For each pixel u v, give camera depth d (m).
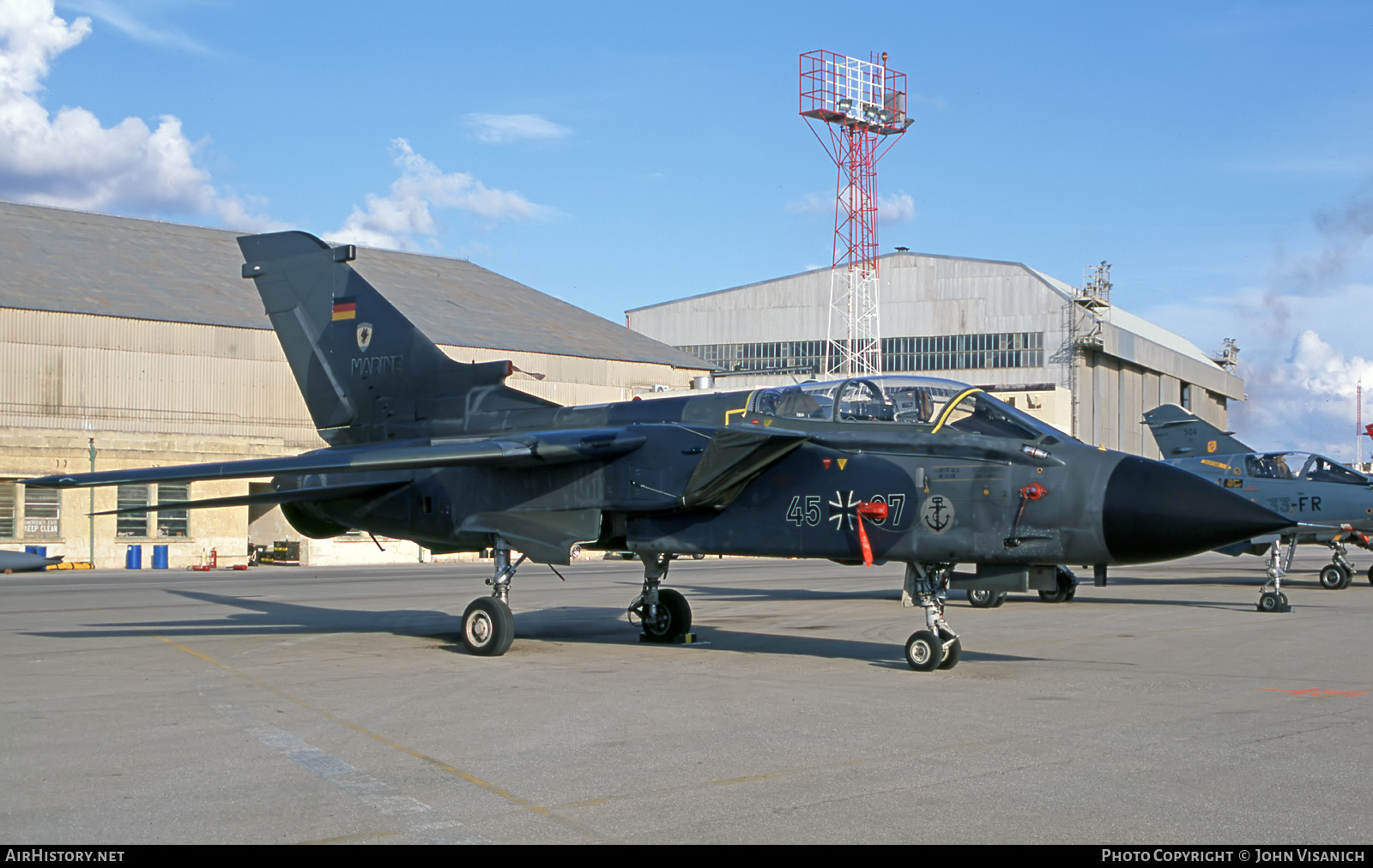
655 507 13.04
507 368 15.31
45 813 6.14
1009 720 8.88
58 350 44.91
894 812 6.13
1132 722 8.77
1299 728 8.52
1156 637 15.43
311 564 45.47
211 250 58.59
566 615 18.98
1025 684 10.78
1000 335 69.38
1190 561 45.50
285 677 11.40
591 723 8.76
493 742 8.04
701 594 25.03
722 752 7.67
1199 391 92.25
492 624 13.05
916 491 11.77
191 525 42.84
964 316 70.44
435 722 8.81
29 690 10.49
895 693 10.23
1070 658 13.02
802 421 12.90
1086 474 10.98
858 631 16.20
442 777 6.97
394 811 6.20
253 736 8.28
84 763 7.36
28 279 47.50
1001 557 11.30
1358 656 13.22
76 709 9.44
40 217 56.31
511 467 13.88
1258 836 5.69
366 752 7.70
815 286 75.00
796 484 12.62
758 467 12.69
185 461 42.62
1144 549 10.74
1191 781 6.84
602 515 13.88
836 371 66.62
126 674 11.60
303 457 13.84
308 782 6.85
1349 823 5.91
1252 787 6.67
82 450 40.56
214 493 43.31
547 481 13.95
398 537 15.60
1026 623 17.72
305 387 17.62
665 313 79.81
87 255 52.62
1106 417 72.00
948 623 17.69
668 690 10.41
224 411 48.22
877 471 12.08
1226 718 8.95
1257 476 26.14
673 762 7.38
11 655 13.25
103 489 40.97
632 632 16.09
